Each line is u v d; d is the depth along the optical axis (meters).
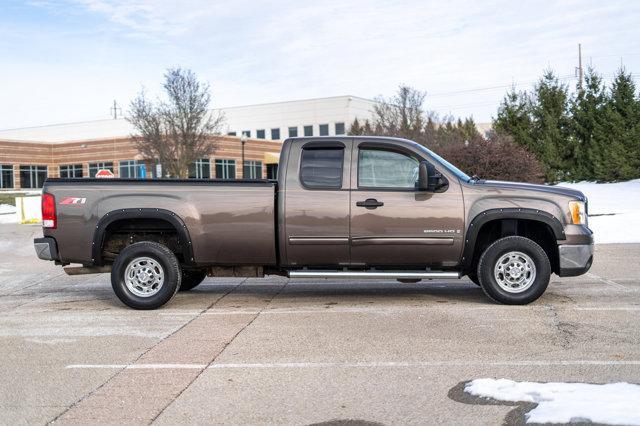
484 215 7.97
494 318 7.39
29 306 8.99
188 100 40.94
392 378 5.29
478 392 4.88
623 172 33.22
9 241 19.41
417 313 7.78
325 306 8.38
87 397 5.00
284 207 8.16
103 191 8.34
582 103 35.66
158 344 6.57
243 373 5.52
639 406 4.46
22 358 6.14
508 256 8.05
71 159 62.41
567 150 35.56
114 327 7.40
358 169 8.21
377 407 4.65
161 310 8.37
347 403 4.75
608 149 33.88
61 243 8.38
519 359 5.74
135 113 44.72
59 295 9.98
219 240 8.26
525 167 23.30
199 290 9.99
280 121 79.75
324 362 5.79
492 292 8.08
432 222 8.04
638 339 6.36
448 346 6.22
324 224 8.12
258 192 8.21
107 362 5.95
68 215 8.35
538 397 4.72
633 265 11.61
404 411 4.56
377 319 7.49
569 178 35.69
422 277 8.12
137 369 5.71
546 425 4.22
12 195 53.44
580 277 10.35
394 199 8.08
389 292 9.42
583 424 4.20
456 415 4.46
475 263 8.50
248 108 81.75
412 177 8.19
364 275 8.16
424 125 41.47
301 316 7.77
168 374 5.54
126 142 58.56
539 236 8.59
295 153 8.29
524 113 35.72
